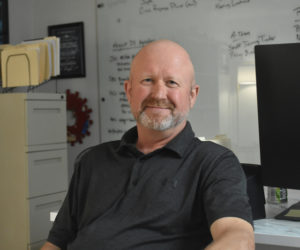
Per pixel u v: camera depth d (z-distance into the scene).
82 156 1.58
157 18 3.35
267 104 1.57
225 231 1.10
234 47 3.07
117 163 1.45
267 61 1.56
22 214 2.93
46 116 3.04
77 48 3.67
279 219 1.59
